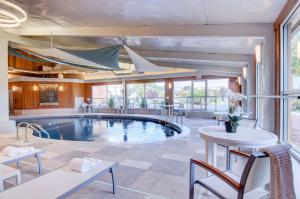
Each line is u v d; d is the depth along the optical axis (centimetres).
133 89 1346
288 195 133
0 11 330
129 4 343
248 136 215
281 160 133
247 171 140
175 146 425
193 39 503
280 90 331
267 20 356
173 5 329
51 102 1357
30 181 187
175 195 221
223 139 204
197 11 344
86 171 208
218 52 624
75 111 1441
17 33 583
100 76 1434
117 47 559
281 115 332
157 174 277
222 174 156
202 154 367
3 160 248
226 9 326
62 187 175
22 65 1314
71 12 409
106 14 398
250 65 614
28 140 482
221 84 1050
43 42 694
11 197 159
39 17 455
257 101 585
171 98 1192
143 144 442
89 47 734
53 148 408
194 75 1086
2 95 609
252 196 158
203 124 770
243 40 472
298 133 310
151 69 800
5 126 605
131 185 245
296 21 298
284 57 329
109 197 218
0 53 599
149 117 1023
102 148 408
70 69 1297
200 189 233
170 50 675
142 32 452
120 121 1070
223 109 1035
